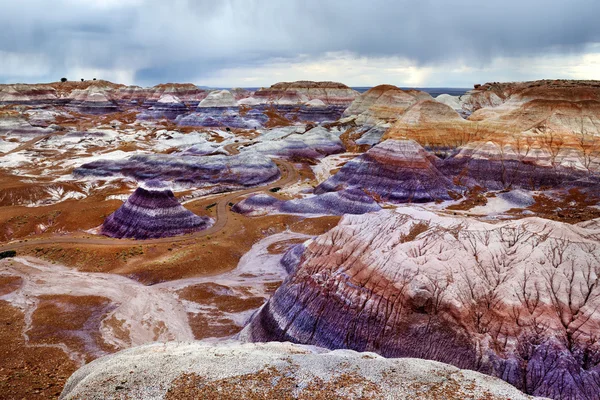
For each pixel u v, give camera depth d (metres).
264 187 106.31
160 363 25.22
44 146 142.62
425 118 127.44
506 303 32.62
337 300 36.47
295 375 23.23
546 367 29.02
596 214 74.69
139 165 110.38
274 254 64.12
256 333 39.31
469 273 35.00
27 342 37.44
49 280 52.16
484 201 87.44
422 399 20.81
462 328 31.81
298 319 37.19
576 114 105.12
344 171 100.69
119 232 69.00
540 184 94.06
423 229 40.47
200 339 41.06
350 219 44.84
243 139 167.50
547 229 37.44
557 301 32.41
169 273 55.25
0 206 87.69
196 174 107.69
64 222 75.81
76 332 40.00
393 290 35.00
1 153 135.12
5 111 164.62
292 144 143.38
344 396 21.11
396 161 96.94
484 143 106.94
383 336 33.28
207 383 22.30
